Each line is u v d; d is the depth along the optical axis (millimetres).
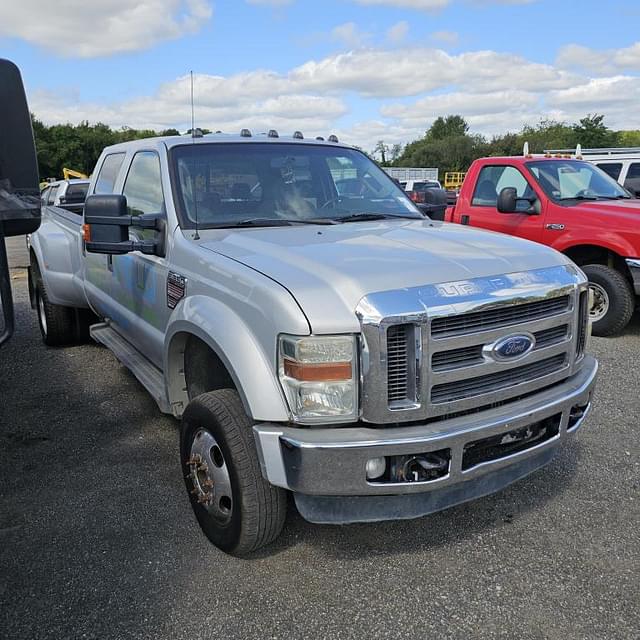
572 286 3137
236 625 2703
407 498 2820
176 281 3572
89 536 3355
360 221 4094
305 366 2592
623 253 6918
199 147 4195
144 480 3973
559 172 7984
